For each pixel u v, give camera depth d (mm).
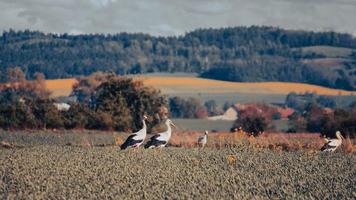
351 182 65312
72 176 66312
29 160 78750
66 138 145125
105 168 71688
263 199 55562
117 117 192500
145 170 70750
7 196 55625
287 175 69750
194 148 99750
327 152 96062
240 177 67438
